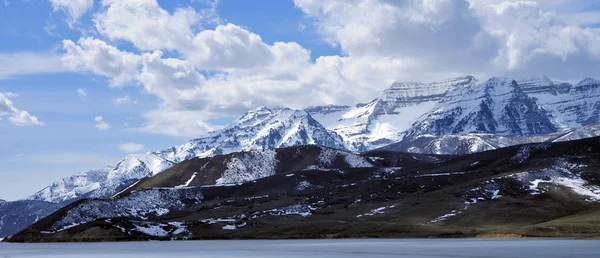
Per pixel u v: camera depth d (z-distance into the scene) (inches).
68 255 7618.1
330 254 6747.1
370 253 6801.2
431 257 6053.2
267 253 7165.4
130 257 6939.0
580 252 6402.6
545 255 6043.3
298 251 7401.6
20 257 7411.4
